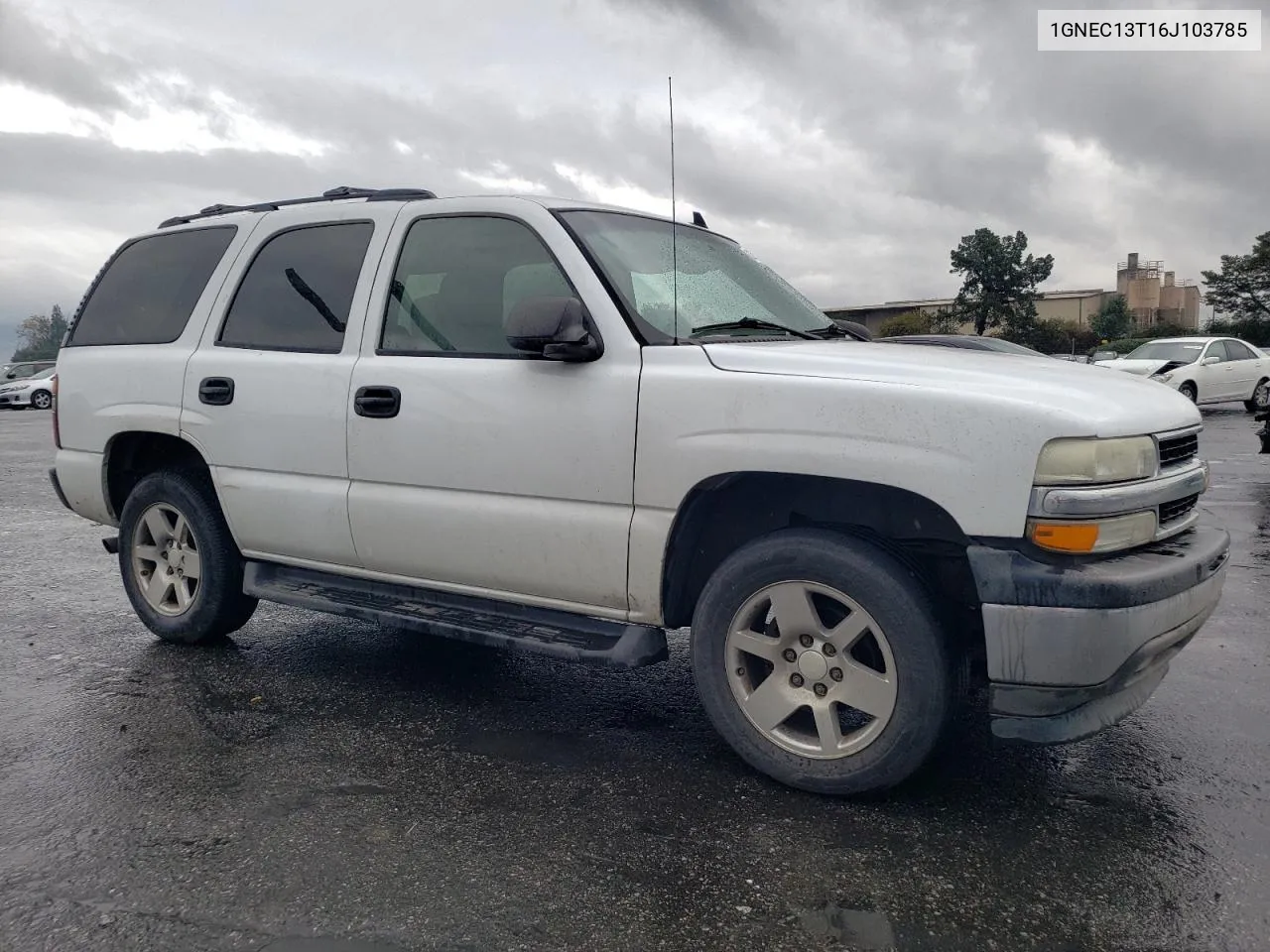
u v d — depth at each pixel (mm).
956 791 3211
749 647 3221
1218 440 14875
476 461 3611
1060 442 2744
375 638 5008
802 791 3199
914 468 2852
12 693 4195
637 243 3789
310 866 2762
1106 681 2781
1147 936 2424
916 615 2924
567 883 2670
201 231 4742
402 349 3873
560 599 3555
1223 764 3426
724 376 3143
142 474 5027
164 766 3443
